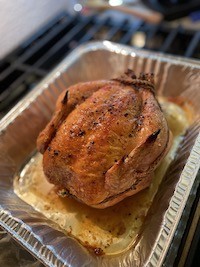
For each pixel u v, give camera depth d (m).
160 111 0.29
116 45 0.40
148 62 0.38
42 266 0.28
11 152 0.34
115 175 0.25
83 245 0.28
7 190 0.32
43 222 0.29
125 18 0.54
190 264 0.25
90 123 0.28
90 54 0.41
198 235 0.26
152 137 0.25
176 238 0.26
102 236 0.28
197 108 0.35
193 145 0.29
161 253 0.23
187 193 0.26
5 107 0.42
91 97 0.30
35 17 0.49
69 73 0.40
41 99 0.37
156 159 0.27
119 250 0.27
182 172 0.27
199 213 0.27
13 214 0.27
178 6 0.53
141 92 0.30
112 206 0.30
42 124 0.37
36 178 0.34
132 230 0.28
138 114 0.28
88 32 0.51
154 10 0.53
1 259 0.28
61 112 0.30
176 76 0.37
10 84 0.46
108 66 0.41
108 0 0.58
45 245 0.25
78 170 0.26
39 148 0.30
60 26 0.52
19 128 0.35
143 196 0.30
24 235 0.26
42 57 0.47
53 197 0.32
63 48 0.50
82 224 0.29
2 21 0.47
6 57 0.46
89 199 0.27
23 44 0.49
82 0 0.58
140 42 0.51
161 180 0.31
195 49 0.45
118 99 0.28
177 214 0.25
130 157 0.25
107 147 0.26
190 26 0.52
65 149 0.27
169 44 0.46
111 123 0.27
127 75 0.32
